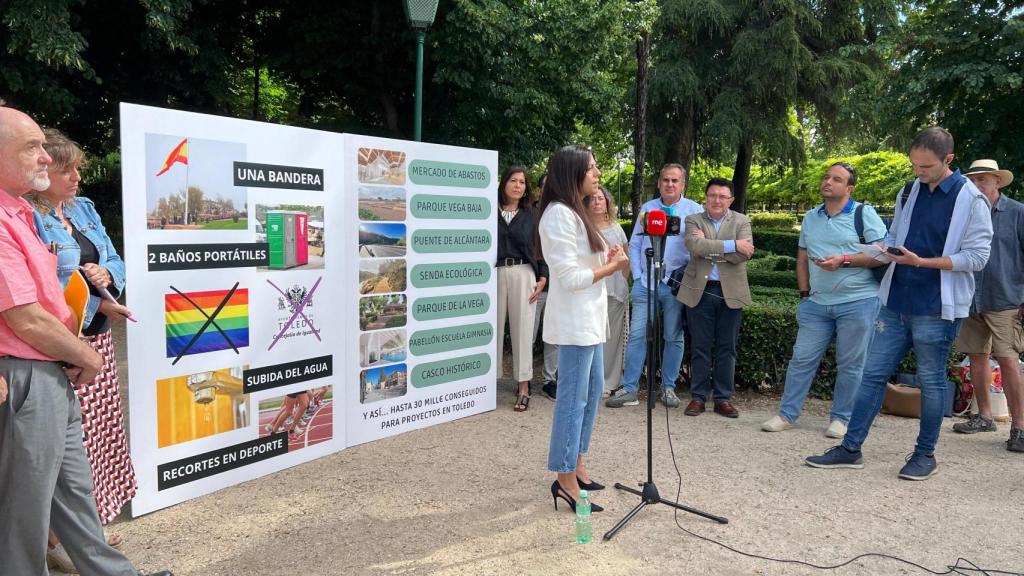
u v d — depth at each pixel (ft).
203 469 12.12
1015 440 14.88
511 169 18.57
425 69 36.55
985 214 12.42
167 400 11.50
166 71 35.78
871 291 15.55
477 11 28.27
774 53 49.88
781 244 60.90
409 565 9.70
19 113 6.98
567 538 10.58
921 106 37.50
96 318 9.78
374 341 15.16
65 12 24.71
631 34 32.09
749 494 12.41
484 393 17.85
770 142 52.70
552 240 10.75
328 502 11.95
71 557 7.84
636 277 18.53
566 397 11.23
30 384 7.00
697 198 104.06
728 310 17.46
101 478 10.03
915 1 40.63
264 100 67.00
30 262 7.00
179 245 11.44
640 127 39.40
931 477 13.25
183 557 9.92
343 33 36.76
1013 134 35.65
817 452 14.85
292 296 13.37
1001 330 15.07
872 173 109.19
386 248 15.23
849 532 10.82
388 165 15.10
